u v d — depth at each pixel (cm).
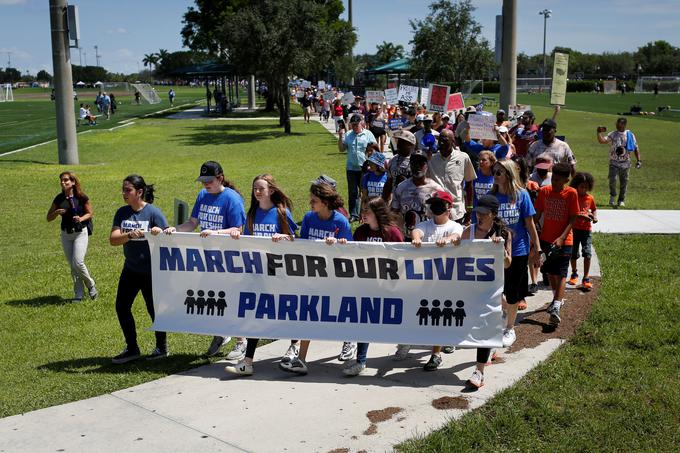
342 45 4166
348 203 1512
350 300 656
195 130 4334
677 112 5534
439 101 1912
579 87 11369
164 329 694
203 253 681
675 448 489
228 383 650
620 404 552
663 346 671
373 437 526
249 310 677
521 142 1402
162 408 593
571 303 836
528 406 559
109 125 4866
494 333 625
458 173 902
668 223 1289
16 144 3559
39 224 1572
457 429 522
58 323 885
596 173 2161
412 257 636
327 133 3966
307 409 582
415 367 677
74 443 532
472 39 5600
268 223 695
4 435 547
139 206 717
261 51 3888
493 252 621
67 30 2623
